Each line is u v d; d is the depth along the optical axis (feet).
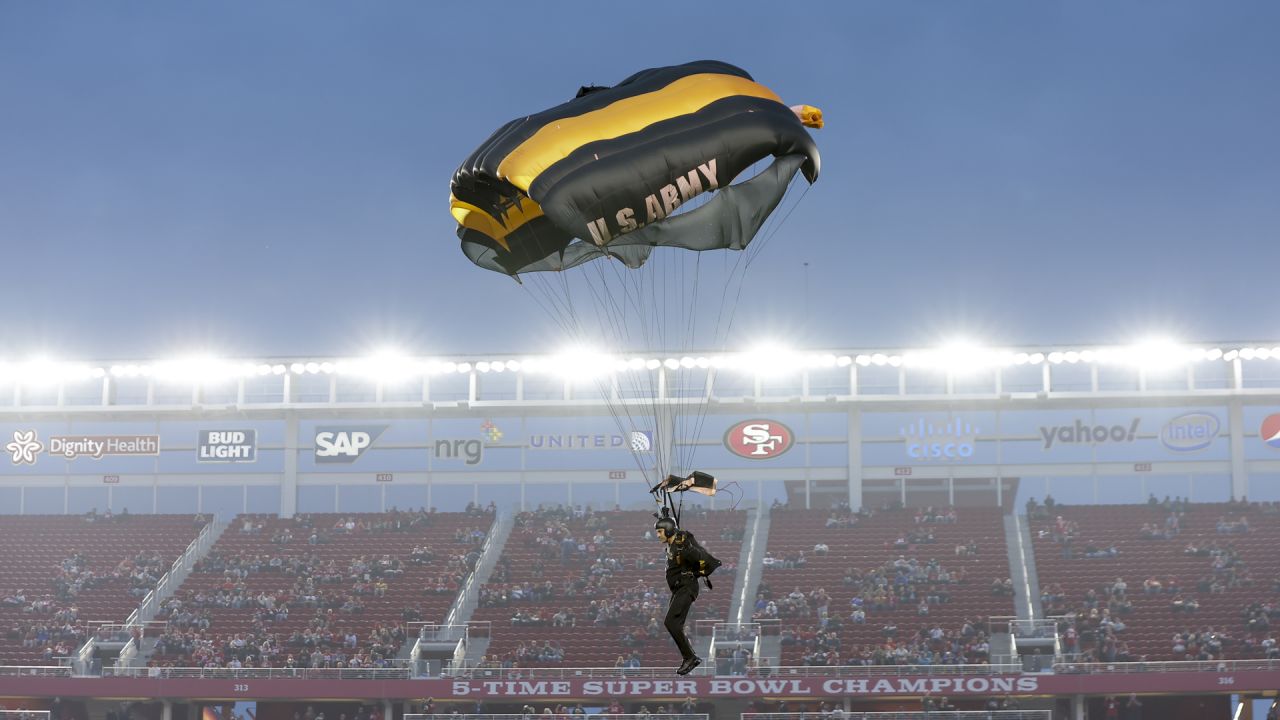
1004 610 204.13
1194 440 237.04
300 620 208.64
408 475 248.93
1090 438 239.09
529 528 238.48
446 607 212.23
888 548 224.94
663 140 75.15
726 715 187.93
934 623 200.54
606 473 246.27
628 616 206.18
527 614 208.33
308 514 246.88
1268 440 235.81
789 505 243.60
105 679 187.83
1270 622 194.80
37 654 200.64
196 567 228.63
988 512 235.61
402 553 231.30
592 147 74.28
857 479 241.55
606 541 231.50
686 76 80.33
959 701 184.44
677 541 69.92
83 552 235.20
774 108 79.46
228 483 251.80
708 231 78.43
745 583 217.36
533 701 185.37
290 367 249.75
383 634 199.62
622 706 188.14
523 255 85.10
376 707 191.21
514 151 74.84
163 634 205.87
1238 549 218.38
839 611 205.46
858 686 179.93
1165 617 198.18
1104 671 178.40
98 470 253.85
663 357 245.86
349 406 249.96
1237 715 190.90
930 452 241.96
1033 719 171.94
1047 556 220.43
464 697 184.75
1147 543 222.28
